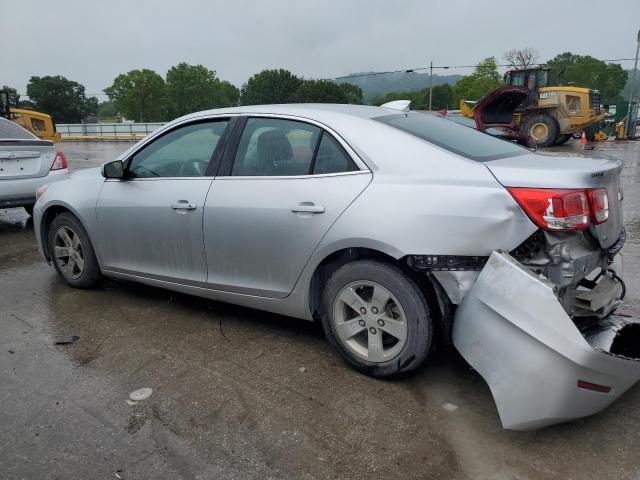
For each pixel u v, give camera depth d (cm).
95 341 381
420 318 300
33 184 721
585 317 296
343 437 271
